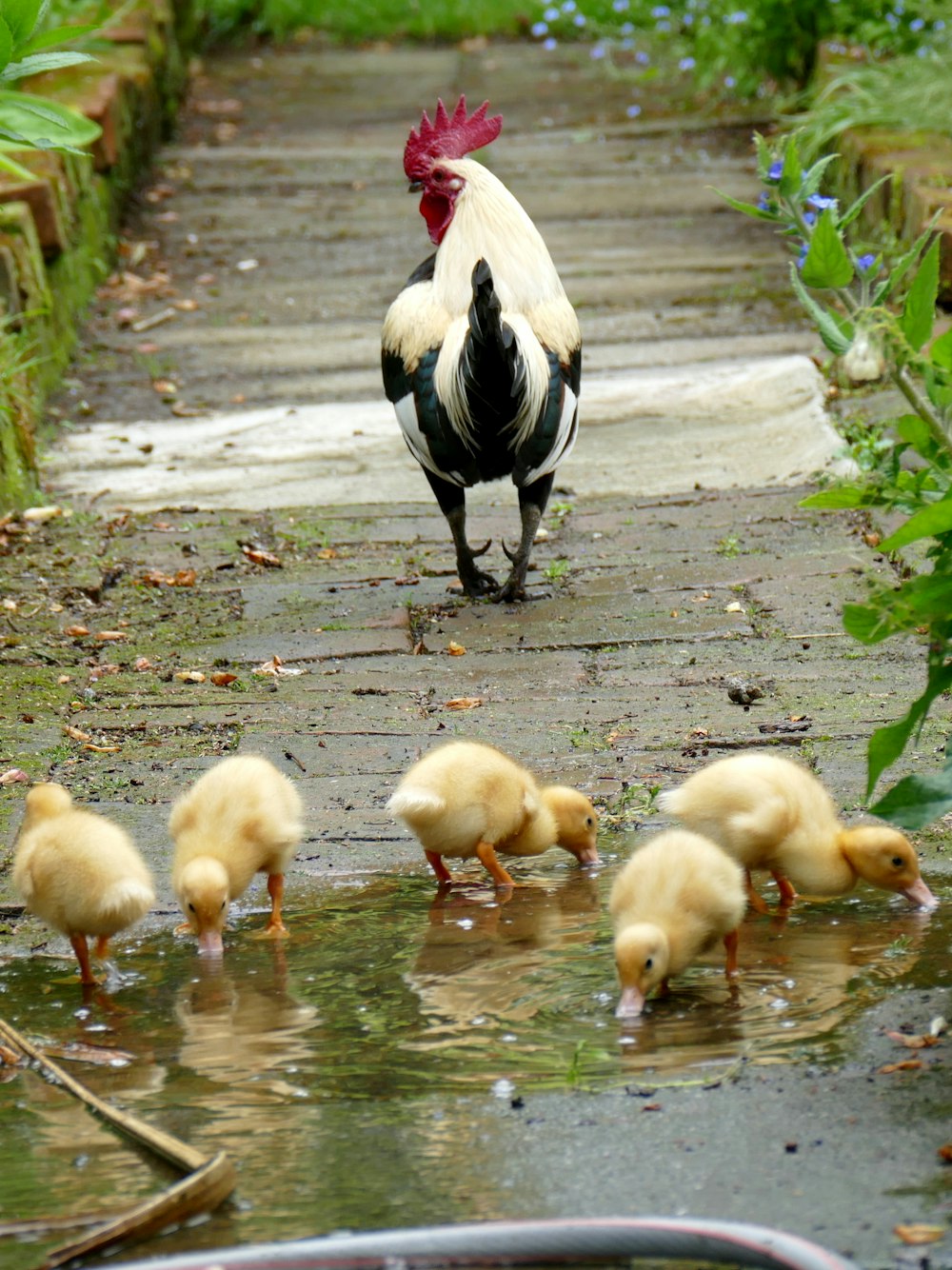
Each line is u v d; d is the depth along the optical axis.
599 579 13.53
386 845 8.98
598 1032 6.49
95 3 28.22
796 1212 4.98
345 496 16.34
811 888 7.75
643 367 19.22
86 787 9.70
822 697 10.55
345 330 21.36
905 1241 4.77
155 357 20.62
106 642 12.55
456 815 8.28
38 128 8.66
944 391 6.55
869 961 7.07
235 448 17.59
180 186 28.23
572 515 15.47
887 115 22.53
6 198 19.12
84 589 13.74
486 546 13.29
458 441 12.62
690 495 15.70
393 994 7.03
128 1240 5.03
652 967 6.63
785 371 18.34
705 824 7.81
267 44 41.91
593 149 29.08
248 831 7.93
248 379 19.81
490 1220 5.00
